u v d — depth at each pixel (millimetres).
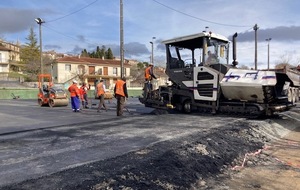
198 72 12375
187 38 12727
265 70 11008
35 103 25516
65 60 57156
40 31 29672
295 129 11508
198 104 12523
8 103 25516
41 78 24812
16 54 78875
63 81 56031
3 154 6281
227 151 7363
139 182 4855
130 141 7477
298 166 6684
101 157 6004
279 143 9070
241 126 9828
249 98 11195
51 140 7688
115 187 4543
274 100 11297
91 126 9945
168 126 9758
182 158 6172
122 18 17859
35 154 6262
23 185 4406
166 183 5066
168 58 13672
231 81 11312
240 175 6047
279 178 5883
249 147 8109
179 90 13141
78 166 5355
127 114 14258
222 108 11867
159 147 6766
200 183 5461
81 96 18922
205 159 6480
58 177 4762
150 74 14375
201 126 9719
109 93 26312
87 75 56344
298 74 12453
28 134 8586
